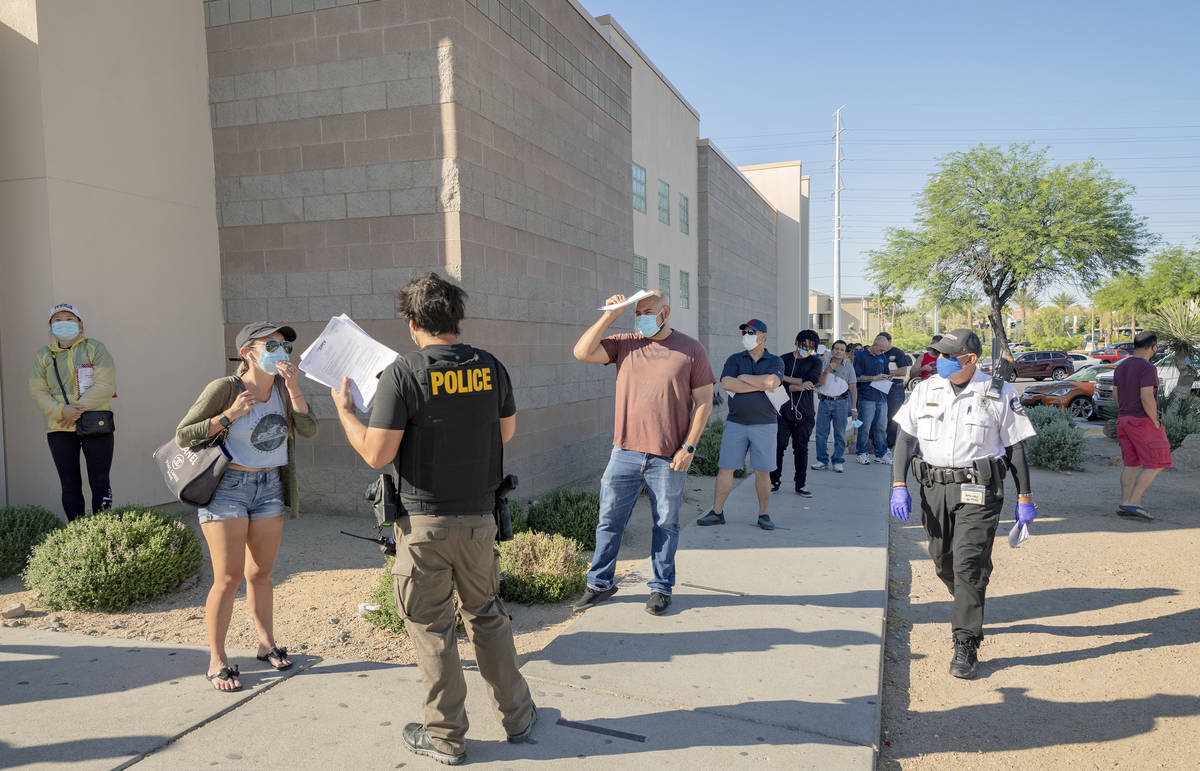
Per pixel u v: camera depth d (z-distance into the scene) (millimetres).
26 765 2725
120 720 3098
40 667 3672
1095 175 29625
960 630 4066
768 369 6547
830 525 6820
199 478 3266
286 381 3537
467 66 6988
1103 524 7441
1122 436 7750
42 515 5641
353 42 7074
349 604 4789
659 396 4426
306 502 7387
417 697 3355
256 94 7465
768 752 2959
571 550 5184
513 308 7840
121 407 6871
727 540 6262
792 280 29891
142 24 7027
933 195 32000
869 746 3025
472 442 2748
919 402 4172
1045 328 82438
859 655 3914
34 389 5605
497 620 2920
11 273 6473
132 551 4734
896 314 92750
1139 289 43969
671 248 17047
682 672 3695
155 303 7156
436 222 6914
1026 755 3242
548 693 3463
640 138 15117
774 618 4441
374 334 7184
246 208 7594
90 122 6621
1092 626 4746
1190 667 4098
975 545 3979
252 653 3881
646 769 2816
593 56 9930
